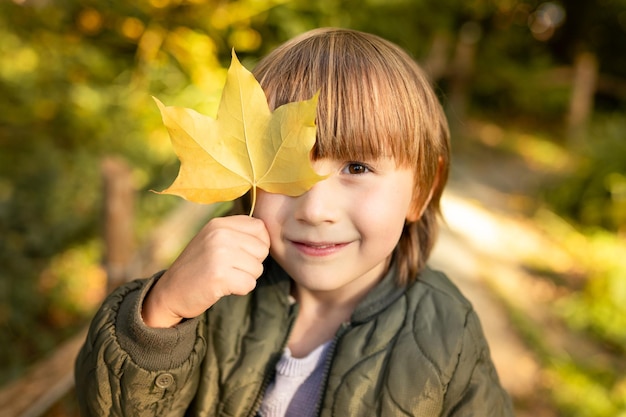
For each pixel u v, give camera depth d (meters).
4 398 1.82
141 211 3.87
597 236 5.09
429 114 1.10
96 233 3.67
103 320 0.98
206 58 4.16
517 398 2.82
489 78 9.91
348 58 1.01
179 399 1.06
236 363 1.10
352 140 0.97
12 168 3.71
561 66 11.57
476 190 6.38
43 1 4.12
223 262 0.91
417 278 1.14
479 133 8.98
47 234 3.38
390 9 4.82
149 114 4.21
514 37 10.83
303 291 1.16
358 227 0.98
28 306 2.94
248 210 1.16
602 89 10.16
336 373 1.04
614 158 5.46
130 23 4.18
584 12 11.33
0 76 3.97
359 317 1.08
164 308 0.93
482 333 1.10
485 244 4.80
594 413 2.74
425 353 1.02
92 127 4.14
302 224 0.97
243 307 1.14
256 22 4.20
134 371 0.93
